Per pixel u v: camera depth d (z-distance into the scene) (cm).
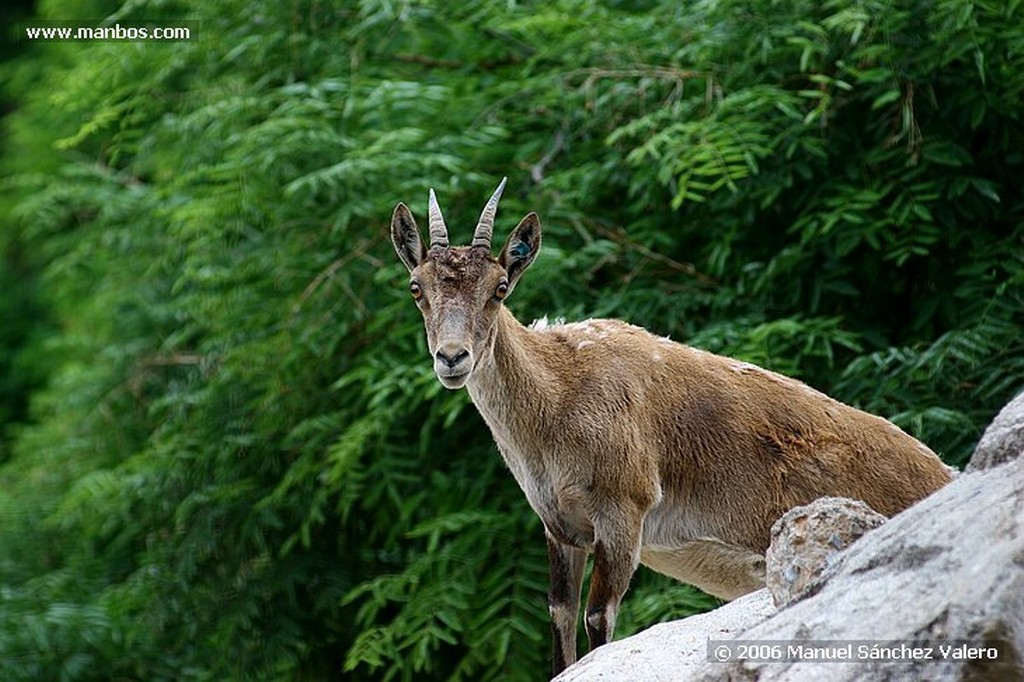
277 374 1455
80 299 2125
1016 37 1231
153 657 1662
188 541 1500
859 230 1241
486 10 1493
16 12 3019
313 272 1467
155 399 1756
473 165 1454
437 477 1367
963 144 1298
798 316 1239
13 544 1841
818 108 1231
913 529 611
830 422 924
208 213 1469
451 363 839
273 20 1582
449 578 1290
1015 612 546
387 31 1551
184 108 1662
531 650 1267
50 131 2389
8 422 2594
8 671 1661
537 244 909
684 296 1311
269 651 1488
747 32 1359
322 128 1425
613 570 877
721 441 912
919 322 1273
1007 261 1234
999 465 622
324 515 1479
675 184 1338
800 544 699
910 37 1287
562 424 888
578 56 1446
